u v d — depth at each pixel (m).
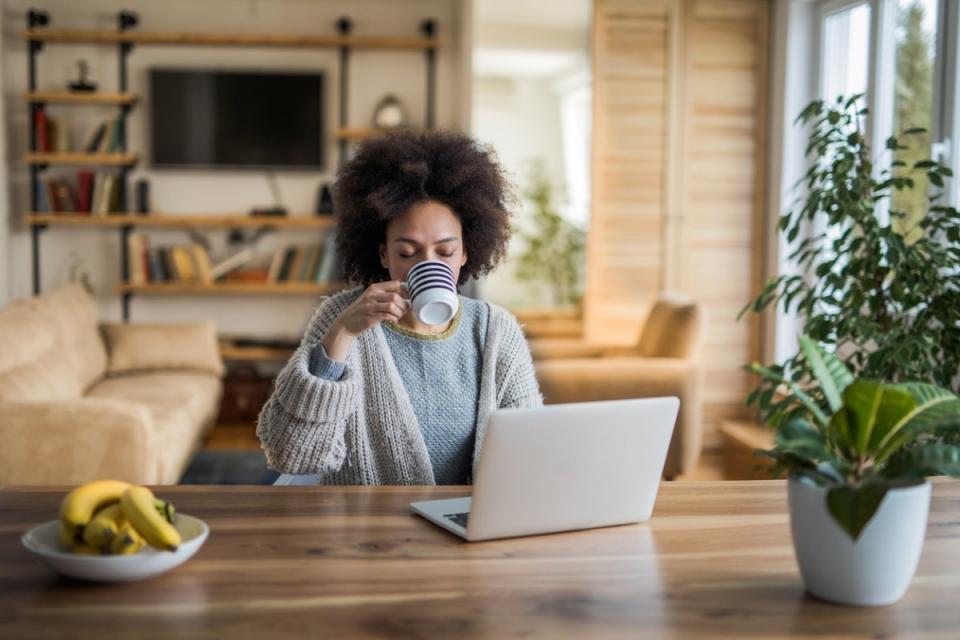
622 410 1.30
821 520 1.07
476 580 1.14
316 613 1.04
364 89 5.96
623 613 1.05
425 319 1.47
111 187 5.66
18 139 5.78
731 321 4.91
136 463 2.74
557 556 1.23
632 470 1.33
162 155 5.81
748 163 4.86
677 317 4.04
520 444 1.24
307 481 1.83
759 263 4.87
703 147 4.82
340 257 1.93
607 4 4.74
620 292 4.86
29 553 1.21
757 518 1.41
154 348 4.95
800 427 1.12
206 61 5.86
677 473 3.86
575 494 1.30
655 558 1.23
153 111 5.78
